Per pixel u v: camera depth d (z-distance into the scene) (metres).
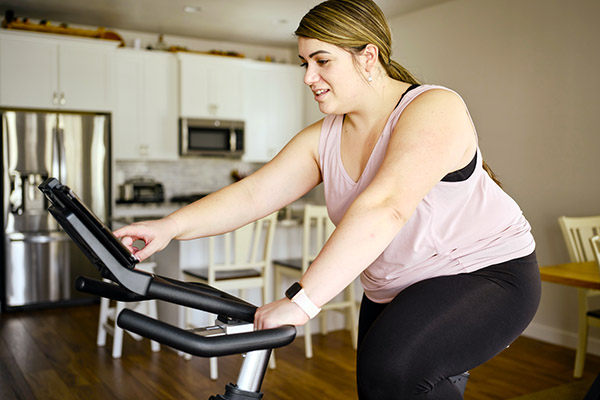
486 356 1.06
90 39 5.41
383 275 1.18
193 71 6.06
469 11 4.71
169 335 0.80
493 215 1.11
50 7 5.25
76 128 5.32
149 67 5.90
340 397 3.01
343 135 1.21
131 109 5.82
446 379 1.07
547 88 4.14
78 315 4.85
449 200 1.08
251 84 6.50
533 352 3.88
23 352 3.77
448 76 4.93
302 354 3.73
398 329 1.02
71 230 0.85
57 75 5.34
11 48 5.15
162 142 6.00
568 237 3.34
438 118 0.99
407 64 5.34
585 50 3.90
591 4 3.85
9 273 5.07
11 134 5.06
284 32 6.19
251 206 1.28
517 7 4.33
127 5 5.18
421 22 5.17
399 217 0.90
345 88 1.06
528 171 4.30
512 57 4.38
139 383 3.19
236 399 0.94
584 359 3.39
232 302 0.91
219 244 3.88
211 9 5.30
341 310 4.21
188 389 3.11
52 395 3.01
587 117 3.90
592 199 3.89
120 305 3.73
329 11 1.02
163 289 0.86
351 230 0.87
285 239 4.14
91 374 3.33
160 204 5.99
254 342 0.82
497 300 1.06
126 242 1.10
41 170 5.18
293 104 6.77
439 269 1.12
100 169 5.44
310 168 1.30
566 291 4.06
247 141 6.52
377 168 1.11
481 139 4.66
